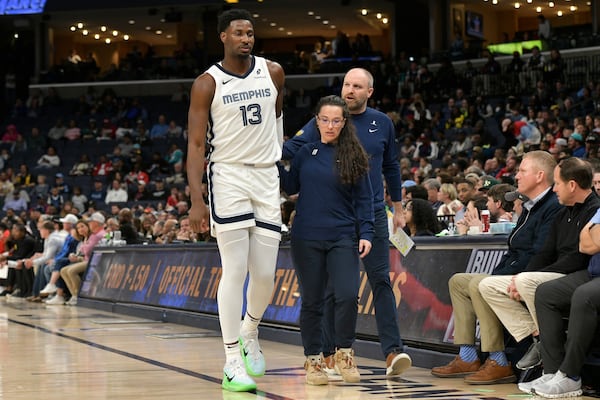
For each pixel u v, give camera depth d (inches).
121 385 197.0
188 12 1234.0
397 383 198.8
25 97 1238.3
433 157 739.4
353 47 1143.0
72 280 511.8
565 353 181.0
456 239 226.7
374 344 245.1
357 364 233.6
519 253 202.5
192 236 448.1
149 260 426.6
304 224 198.5
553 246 194.4
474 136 725.3
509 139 685.3
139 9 1221.7
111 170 908.6
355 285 197.5
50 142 1027.9
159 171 917.8
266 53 1225.4
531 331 192.2
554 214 197.9
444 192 368.5
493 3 1189.7
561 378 179.0
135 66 1223.5
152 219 575.5
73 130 1037.8
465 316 205.6
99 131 1049.5
